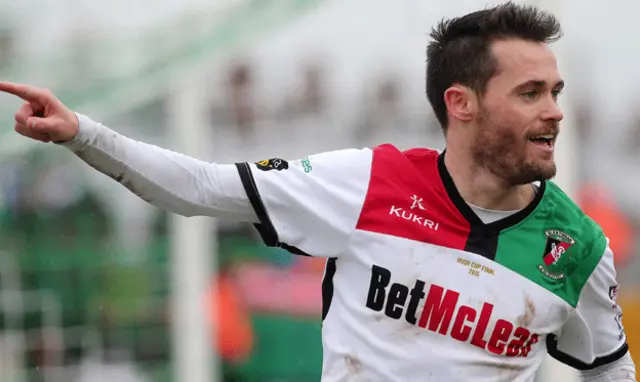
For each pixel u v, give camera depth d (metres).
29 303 24.12
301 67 25.34
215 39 21.25
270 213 9.97
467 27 10.07
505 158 9.78
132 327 24.77
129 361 24.70
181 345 22.78
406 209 9.89
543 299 9.83
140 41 21.34
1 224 24.16
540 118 9.65
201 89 21.88
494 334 9.69
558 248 9.94
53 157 24.52
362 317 9.85
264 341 24.09
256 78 25.16
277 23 21.27
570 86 21.98
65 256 24.53
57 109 9.18
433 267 9.74
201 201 9.85
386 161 10.13
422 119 25.09
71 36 21.48
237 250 24.59
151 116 24.09
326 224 9.91
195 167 9.84
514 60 9.70
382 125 25.20
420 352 9.67
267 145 25.12
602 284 10.29
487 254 9.80
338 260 10.13
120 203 25.05
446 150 10.20
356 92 25.28
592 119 26.64
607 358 10.84
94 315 24.55
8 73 21.42
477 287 9.71
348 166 10.11
